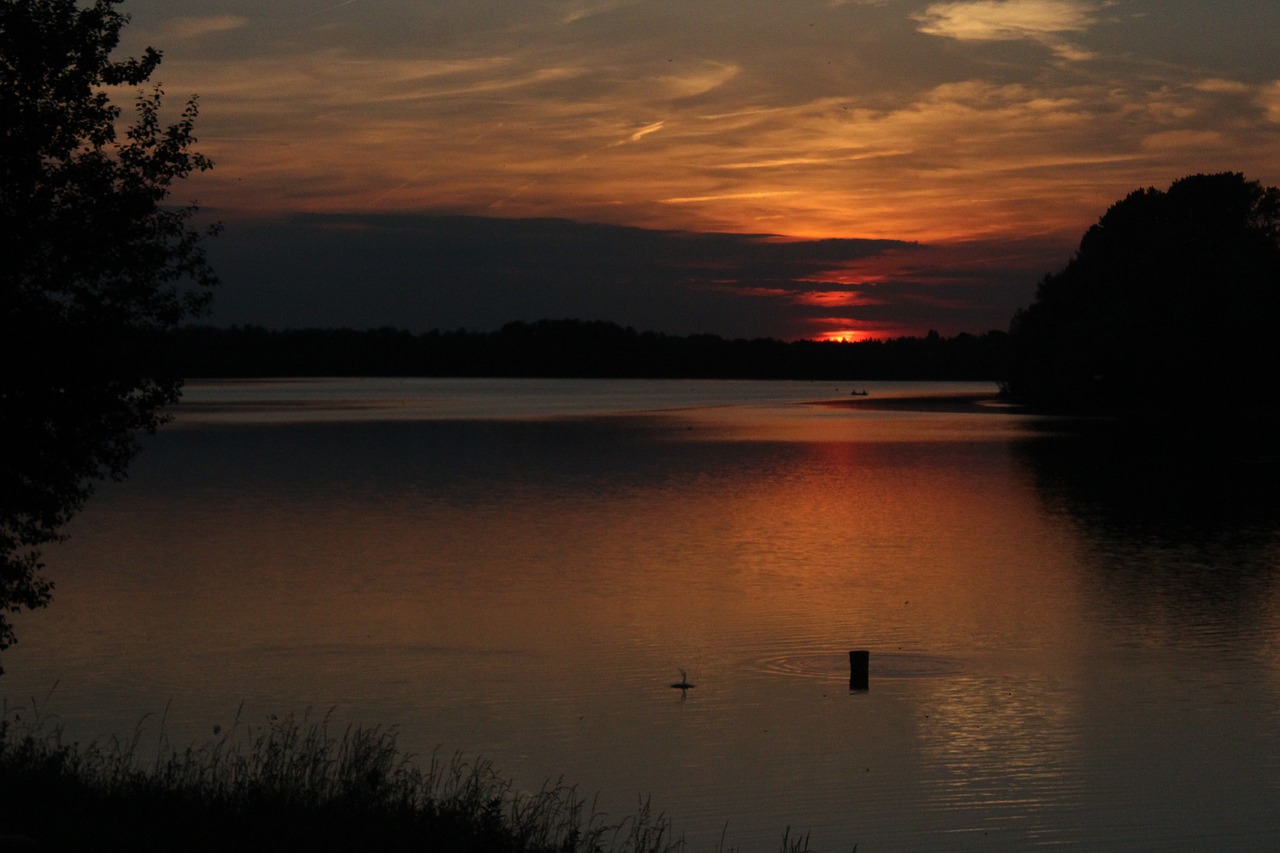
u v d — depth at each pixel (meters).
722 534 50.81
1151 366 120.81
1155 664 28.20
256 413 160.38
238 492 67.06
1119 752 21.89
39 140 14.49
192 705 24.94
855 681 26.58
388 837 13.48
